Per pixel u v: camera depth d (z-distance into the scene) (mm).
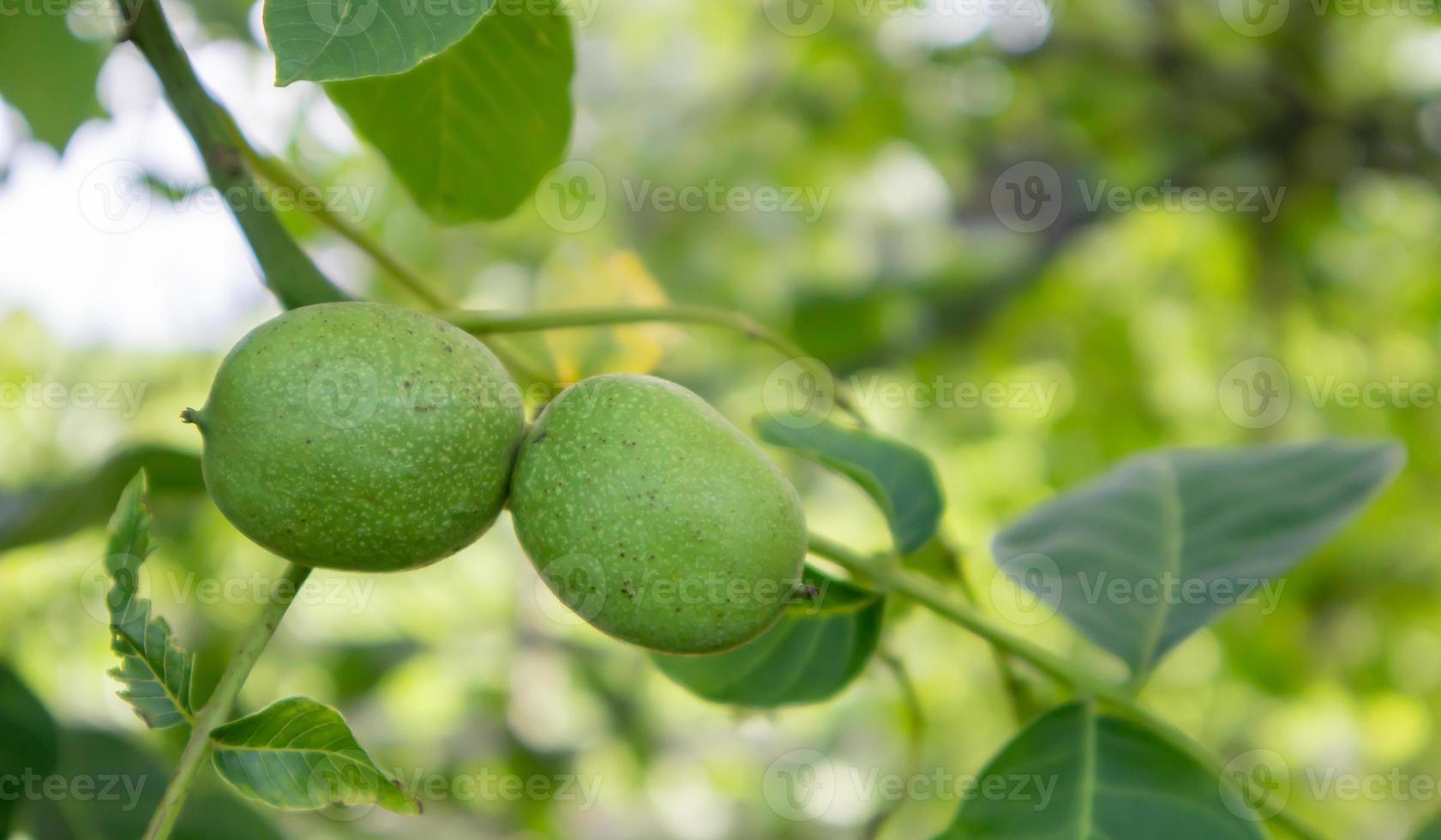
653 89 5887
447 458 1405
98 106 2018
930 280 5137
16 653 3082
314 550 1390
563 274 2715
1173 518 1987
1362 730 5953
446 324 1478
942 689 5277
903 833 5430
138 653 1290
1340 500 1942
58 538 2107
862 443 1926
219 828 2160
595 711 4688
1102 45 4879
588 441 1439
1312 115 4758
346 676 3818
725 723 5082
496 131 1863
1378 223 5242
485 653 4422
